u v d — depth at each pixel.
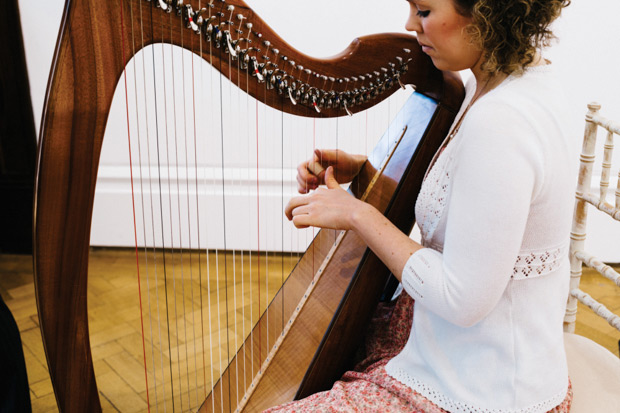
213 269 2.77
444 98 1.43
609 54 2.60
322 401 1.14
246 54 1.03
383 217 1.13
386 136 1.53
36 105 2.81
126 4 0.81
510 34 0.99
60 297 0.84
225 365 2.08
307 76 1.16
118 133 2.84
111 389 1.97
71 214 0.81
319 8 2.69
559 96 1.03
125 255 2.93
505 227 0.93
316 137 2.83
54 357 0.86
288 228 2.96
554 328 1.11
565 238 1.08
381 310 1.46
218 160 2.88
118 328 2.33
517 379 1.06
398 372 1.16
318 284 1.41
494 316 1.06
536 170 0.95
